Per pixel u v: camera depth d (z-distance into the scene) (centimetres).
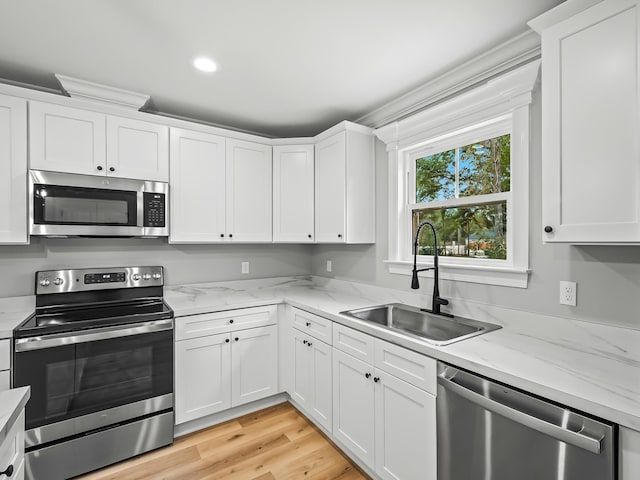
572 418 101
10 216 187
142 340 202
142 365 201
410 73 200
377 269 260
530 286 166
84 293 231
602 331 141
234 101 240
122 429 194
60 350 178
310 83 213
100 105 214
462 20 152
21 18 149
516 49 168
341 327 198
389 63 189
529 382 110
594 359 129
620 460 92
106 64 189
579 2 119
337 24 155
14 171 189
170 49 175
